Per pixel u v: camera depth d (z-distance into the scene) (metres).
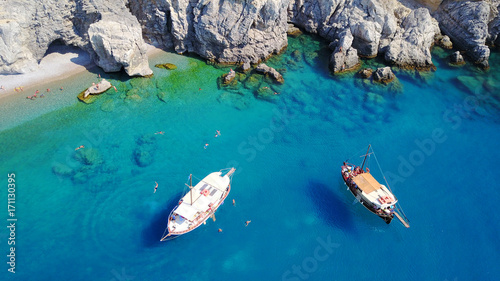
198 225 38.50
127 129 48.00
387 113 54.56
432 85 60.34
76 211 39.50
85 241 37.28
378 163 47.50
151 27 58.72
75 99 50.50
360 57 64.56
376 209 40.72
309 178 45.22
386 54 63.00
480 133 52.56
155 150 46.00
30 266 35.00
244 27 56.12
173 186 42.56
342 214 41.97
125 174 43.22
